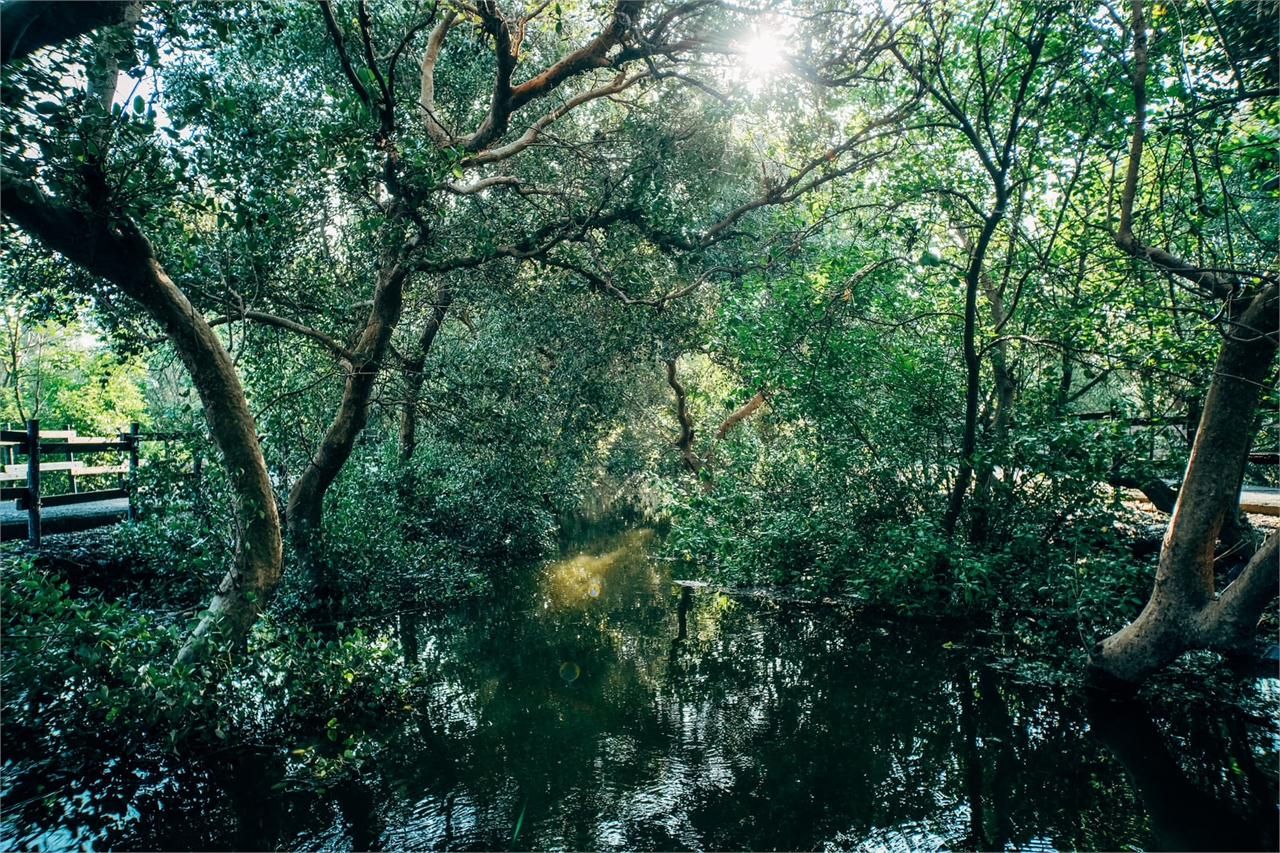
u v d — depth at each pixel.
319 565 8.69
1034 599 8.11
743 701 6.17
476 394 11.09
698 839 4.09
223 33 4.73
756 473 11.40
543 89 8.17
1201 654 6.28
